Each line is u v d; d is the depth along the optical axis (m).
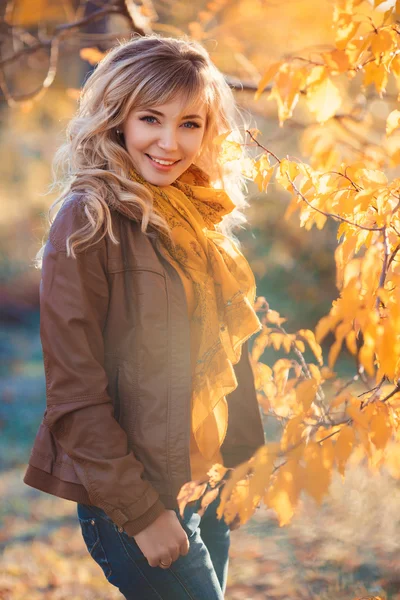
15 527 4.53
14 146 7.70
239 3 3.49
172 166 1.79
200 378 1.82
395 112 1.69
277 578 3.36
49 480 1.72
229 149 1.83
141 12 3.57
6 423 7.32
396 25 1.70
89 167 1.77
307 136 2.33
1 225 10.09
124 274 1.70
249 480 1.64
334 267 8.31
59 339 1.62
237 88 3.27
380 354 1.35
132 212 1.72
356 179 1.72
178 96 1.72
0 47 4.27
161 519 1.63
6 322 12.58
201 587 1.76
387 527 3.67
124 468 1.60
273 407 2.10
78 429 1.60
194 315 1.83
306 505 4.05
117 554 1.75
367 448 1.50
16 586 3.57
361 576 3.21
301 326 8.37
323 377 1.63
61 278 1.63
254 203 7.96
